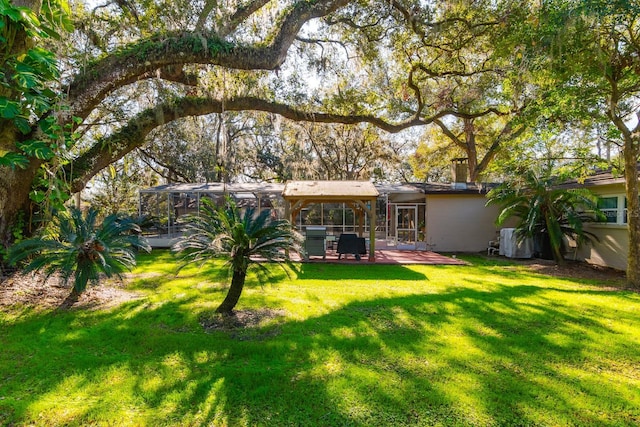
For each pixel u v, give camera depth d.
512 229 12.80
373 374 3.45
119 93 10.20
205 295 6.52
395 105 14.70
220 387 3.15
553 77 7.95
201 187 15.91
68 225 5.54
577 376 3.50
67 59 6.76
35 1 5.17
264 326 4.85
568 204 10.83
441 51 12.04
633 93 8.06
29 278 6.21
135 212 19.77
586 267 10.66
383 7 10.69
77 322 4.84
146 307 5.65
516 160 11.10
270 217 5.40
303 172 21.88
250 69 8.17
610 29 6.90
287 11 9.55
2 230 6.14
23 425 2.59
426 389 3.18
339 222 17.08
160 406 2.87
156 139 19.25
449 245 15.05
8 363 3.59
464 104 15.05
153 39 7.63
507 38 8.45
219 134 19.31
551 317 5.41
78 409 2.79
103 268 5.34
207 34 7.69
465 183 16.03
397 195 17.36
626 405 2.99
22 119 4.54
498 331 4.77
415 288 7.45
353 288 7.39
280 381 3.28
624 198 10.06
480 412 2.84
